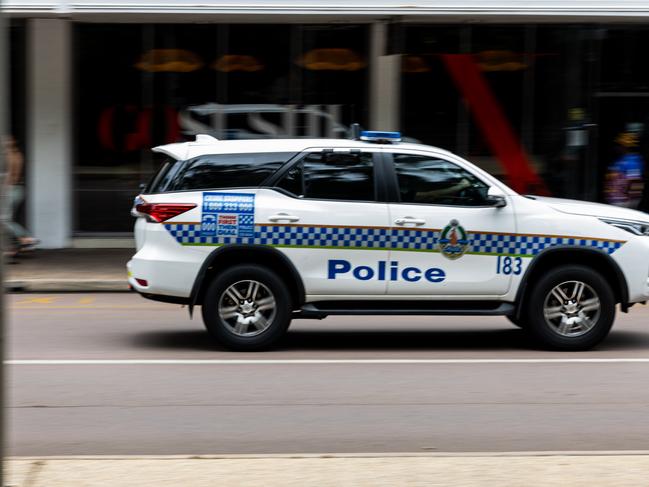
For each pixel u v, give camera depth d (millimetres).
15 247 20297
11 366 11031
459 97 22234
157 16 20188
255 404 9383
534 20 21047
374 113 22062
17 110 21516
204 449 7898
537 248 11703
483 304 11852
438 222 11625
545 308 11828
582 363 11328
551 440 8195
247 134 21984
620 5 19656
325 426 8594
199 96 21828
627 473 6746
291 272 11555
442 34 21984
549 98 22406
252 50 21766
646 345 12523
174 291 11500
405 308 11766
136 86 21734
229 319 11688
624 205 22828
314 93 21938
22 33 21312
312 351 12000
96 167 21891
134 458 7082
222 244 11484
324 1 19328
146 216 11594
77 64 21578
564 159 22594
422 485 6465
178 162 11664
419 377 10578
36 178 21703
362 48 21844
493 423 8727
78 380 10359
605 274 12000
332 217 11547
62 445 8000
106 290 17594
